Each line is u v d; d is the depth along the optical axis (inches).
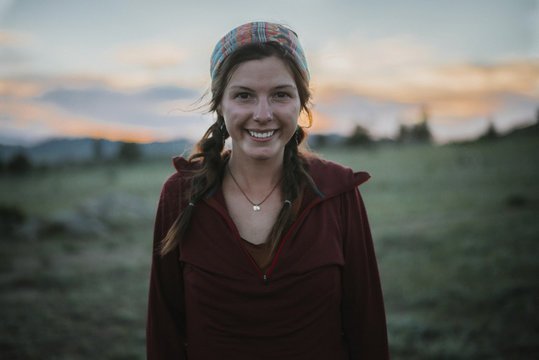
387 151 1477.6
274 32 50.9
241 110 49.8
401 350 179.5
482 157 1034.7
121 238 459.2
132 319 232.4
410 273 285.4
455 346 176.4
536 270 261.3
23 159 1769.2
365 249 57.5
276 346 50.9
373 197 666.8
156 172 1413.6
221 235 52.8
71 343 203.9
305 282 51.1
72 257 382.3
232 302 51.3
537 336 181.8
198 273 52.6
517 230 365.4
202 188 54.2
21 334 212.7
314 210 54.2
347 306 57.4
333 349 53.8
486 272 268.4
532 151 1046.4
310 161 59.2
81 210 544.7
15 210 508.1
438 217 478.9
